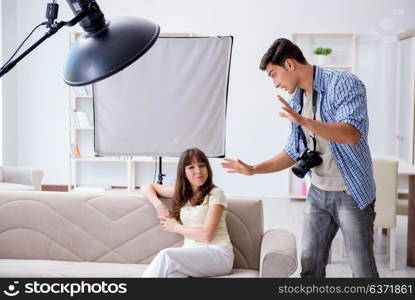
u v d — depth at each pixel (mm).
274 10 7824
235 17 7863
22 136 8195
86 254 3166
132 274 2902
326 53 7609
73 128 7719
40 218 3205
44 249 3191
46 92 8133
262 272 2674
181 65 3875
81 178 8164
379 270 4352
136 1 7961
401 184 5363
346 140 2348
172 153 3938
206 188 2973
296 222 6250
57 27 1529
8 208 3223
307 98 2633
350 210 2562
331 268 4387
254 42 7859
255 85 7895
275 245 2775
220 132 3920
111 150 3955
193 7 7902
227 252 2844
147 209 3154
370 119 7797
